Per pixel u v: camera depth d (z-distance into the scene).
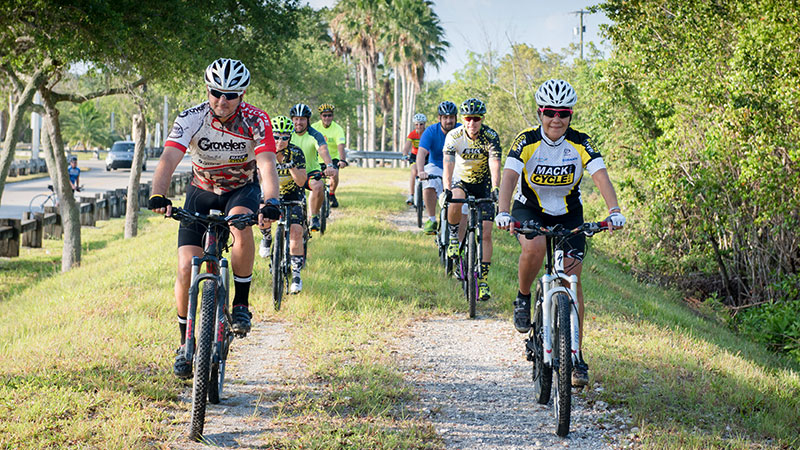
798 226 11.93
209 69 4.35
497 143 7.67
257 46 15.08
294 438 4.39
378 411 4.89
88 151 75.44
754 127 11.27
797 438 4.74
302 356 6.15
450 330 7.29
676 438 4.54
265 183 4.43
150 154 62.44
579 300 4.85
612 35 14.05
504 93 38.78
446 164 7.88
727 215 12.68
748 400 5.40
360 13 53.06
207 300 4.23
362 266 9.80
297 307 7.69
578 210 5.16
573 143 4.95
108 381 5.11
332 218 14.96
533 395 5.42
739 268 14.08
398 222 15.02
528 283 5.22
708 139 12.27
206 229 4.59
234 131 4.50
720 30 12.64
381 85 65.44
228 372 5.73
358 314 7.61
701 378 5.80
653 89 13.59
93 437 4.21
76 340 6.27
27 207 23.44
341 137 12.62
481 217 7.51
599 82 15.88
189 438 4.30
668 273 15.12
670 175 13.12
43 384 5.00
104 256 14.66
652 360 6.25
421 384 5.61
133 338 6.37
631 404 5.08
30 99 13.48
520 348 6.69
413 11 52.34
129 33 11.04
